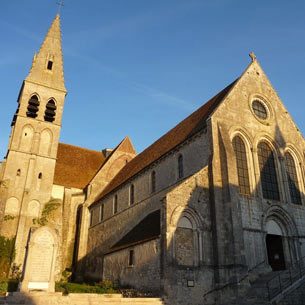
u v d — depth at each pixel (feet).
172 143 110.01
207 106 110.93
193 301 69.26
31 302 57.72
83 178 169.37
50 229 74.90
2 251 115.14
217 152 84.33
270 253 90.84
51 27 168.96
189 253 74.28
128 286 83.97
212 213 78.74
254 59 107.65
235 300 68.69
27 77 150.20
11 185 130.82
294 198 95.50
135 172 123.34
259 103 101.55
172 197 76.13
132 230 103.35
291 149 101.65
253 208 84.84
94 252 135.64
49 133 147.13
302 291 65.62
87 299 61.41
